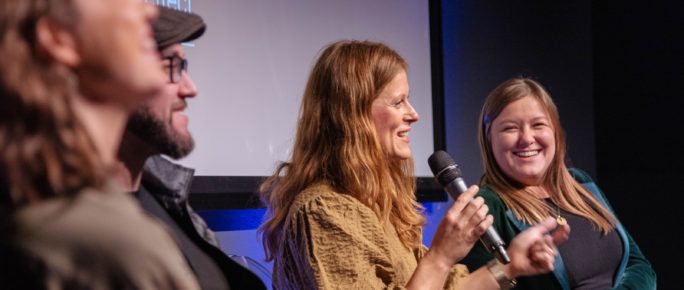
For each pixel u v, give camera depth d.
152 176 1.34
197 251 1.33
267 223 1.84
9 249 0.74
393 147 1.84
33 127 0.75
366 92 1.80
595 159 4.04
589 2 4.08
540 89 2.63
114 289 0.73
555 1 4.06
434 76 3.77
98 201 0.75
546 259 1.76
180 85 1.27
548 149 2.58
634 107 4.09
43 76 0.76
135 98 0.83
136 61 0.81
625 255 2.54
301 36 3.31
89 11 0.79
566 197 2.61
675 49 3.98
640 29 4.07
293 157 1.86
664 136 4.01
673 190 3.99
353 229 1.62
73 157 0.75
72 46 0.79
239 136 3.04
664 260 4.01
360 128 1.77
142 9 0.85
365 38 3.55
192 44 2.95
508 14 4.04
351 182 1.73
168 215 1.35
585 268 2.46
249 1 3.14
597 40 4.10
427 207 3.80
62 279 0.73
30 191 0.74
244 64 3.09
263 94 3.14
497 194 2.57
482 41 4.00
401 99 1.85
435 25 3.80
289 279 1.68
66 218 0.74
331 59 1.86
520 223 2.47
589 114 4.05
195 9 2.96
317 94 1.85
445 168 1.93
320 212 1.64
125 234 0.74
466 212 1.67
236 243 3.17
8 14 0.76
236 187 2.99
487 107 2.67
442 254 1.64
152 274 0.74
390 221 1.87
